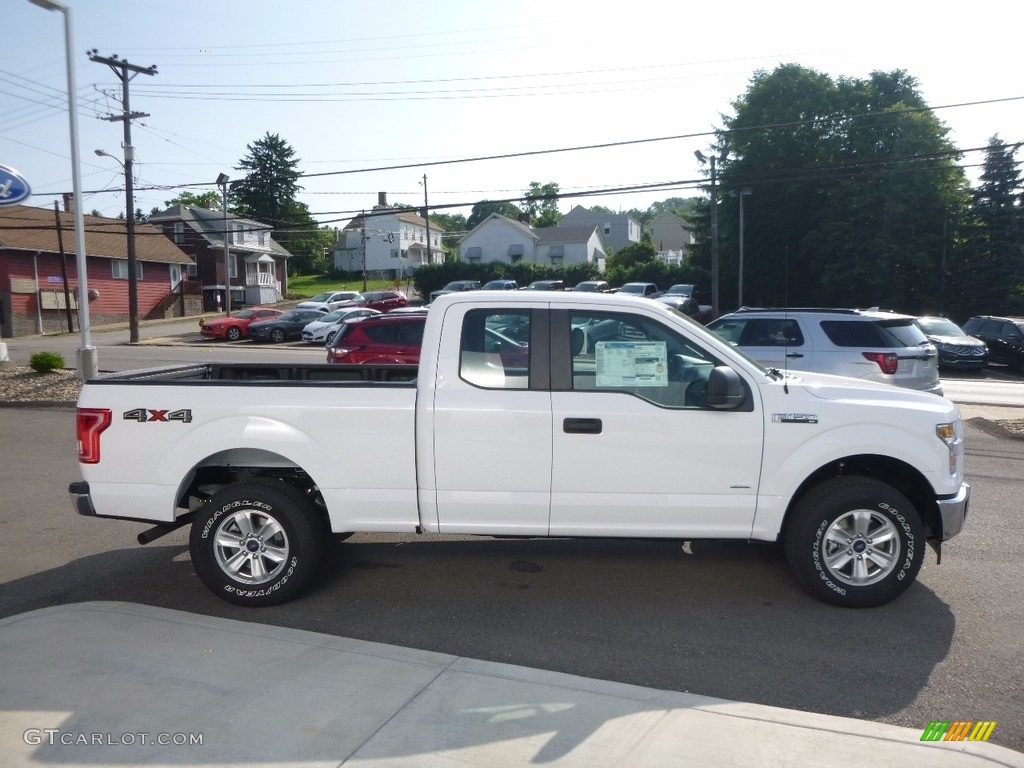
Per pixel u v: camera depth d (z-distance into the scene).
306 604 5.51
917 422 5.21
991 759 3.52
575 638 4.91
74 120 18.06
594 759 3.49
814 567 5.25
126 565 6.43
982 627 5.02
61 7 17.17
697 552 6.52
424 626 5.11
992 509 7.75
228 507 5.41
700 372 5.26
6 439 12.58
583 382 5.25
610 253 80.06
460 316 5.30
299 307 41.25
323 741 3.64
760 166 46.03
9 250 42.66
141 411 5.42
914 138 41.12
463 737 3.66
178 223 60.41
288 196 82.50
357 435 5.28
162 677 4.27
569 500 5.23
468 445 5.21
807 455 5.16
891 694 4.20
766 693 4.21
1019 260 40.75
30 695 4.10
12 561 6.59
